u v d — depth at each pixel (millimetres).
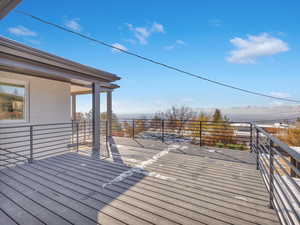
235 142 8562
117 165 3438
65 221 1700
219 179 2750
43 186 2477
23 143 4258
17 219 1732
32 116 4402
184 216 1781
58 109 5027
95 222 1684
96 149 4789
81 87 6238
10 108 3971
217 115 17141
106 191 2328
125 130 9344
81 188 2418
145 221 1700
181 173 3008
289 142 10727
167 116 16453
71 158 3936
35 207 1944
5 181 2650
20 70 3473
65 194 2242
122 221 1697
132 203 2029
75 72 4188
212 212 1852
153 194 2250
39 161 3701
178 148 4969
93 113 4789
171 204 2010
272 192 1909
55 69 3754
